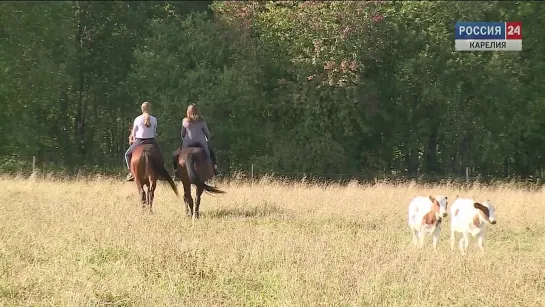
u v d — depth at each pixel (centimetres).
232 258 954
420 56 3206
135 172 1438
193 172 1405
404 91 3309
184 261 912
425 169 3556
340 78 3119
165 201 1694
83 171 2975
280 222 1383
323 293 794
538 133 3469
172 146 3241
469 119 3319
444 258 995
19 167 2958
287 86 3253
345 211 1555
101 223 1221
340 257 980
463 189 2141
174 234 1130
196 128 1488
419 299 776
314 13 3206
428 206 1120
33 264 907
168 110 3206
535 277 903
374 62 3322
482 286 832
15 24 3064
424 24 3294
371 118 3391
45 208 1416
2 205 1455
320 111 3234
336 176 3169
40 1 3133
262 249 1017
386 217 1512
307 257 968
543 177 3684
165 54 3338
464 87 3356
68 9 3247
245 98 3262
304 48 3219
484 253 1094
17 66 3048
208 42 3372
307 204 1658
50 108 3350
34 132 3116
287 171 3241
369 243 1102
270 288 830
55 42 3272
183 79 3325
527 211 1633
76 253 987
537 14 3438
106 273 876
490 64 3275
